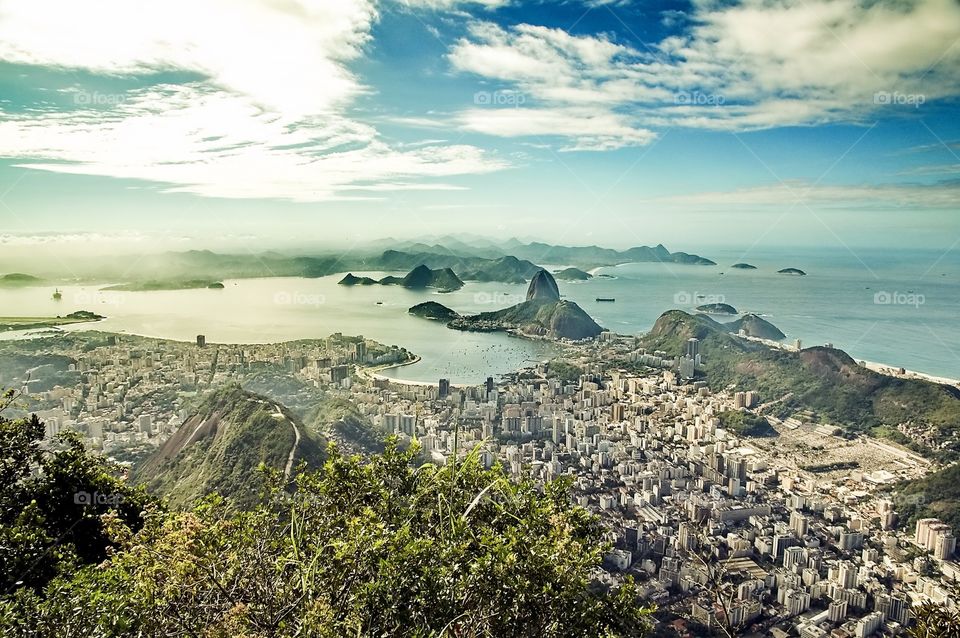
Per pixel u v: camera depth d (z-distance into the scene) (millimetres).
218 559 4383
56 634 4324
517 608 4234
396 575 4070
